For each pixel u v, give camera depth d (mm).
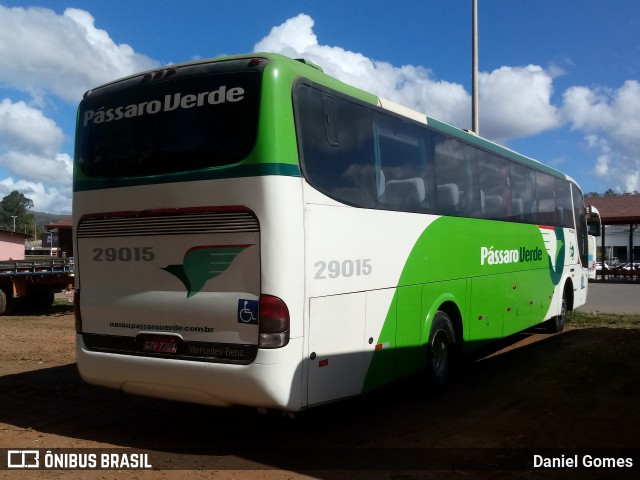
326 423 6543
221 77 5520
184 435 6141
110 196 5984
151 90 5902
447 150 7957
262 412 5324
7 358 10219
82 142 6336
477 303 8555
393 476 4984
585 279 14406
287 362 5105
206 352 5402
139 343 5793
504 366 9453
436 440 5910
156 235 5676
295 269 5176
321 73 5906
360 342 5980
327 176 5648
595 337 12062
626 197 40875
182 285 5520
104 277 6051
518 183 10281
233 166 5289
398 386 7508
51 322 15906
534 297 10852
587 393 7676
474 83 17062
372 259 6195
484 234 8820
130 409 7113
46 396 7711
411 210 6961
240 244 5227
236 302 5234
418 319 7031
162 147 5734
